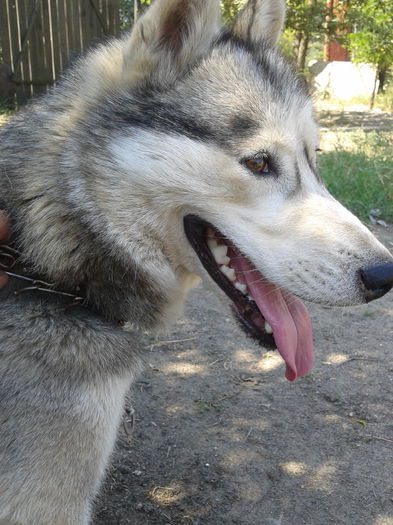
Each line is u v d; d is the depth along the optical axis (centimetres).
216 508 45
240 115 36
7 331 34
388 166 118
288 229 36
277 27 44
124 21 244
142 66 36
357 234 36
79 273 36
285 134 37
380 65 240
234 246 38
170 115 36
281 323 38
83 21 188
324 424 55
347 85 292
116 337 37
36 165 36
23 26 179
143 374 61
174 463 50
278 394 59
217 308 76
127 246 36
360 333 71
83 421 34
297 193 37
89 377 34
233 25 41
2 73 177
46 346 34
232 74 37
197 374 62
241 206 37
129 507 45
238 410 56
